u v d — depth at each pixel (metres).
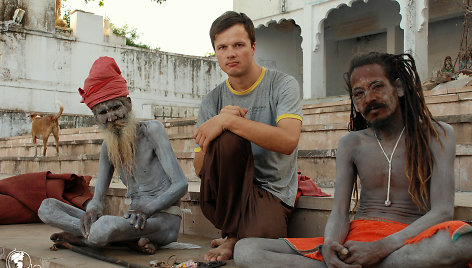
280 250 2.11
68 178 4.17
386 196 2.18
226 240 2.68
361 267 1.89
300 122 2.68
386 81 2.13
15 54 14.84
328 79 16.75
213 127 2.50
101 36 16.67
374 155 2.22
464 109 5.78
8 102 14.65
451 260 1.71
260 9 14.89
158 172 2.96
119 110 2.79
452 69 11.91
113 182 5.53
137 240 2.79
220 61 2.77
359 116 2.45
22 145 10.96
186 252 2.86
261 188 2.67
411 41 11.23
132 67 17.28
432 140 2.07
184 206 3.65
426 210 2.10
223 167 2.48
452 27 14.49
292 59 17.03
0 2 14.95
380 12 15.13
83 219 2.73
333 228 2.13
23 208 4.18
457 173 3.86
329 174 4.57
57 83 15.67
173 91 18.22
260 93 2.86
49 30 15.52
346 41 16.91
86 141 8.80
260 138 2.47
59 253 2.87
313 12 13.48
